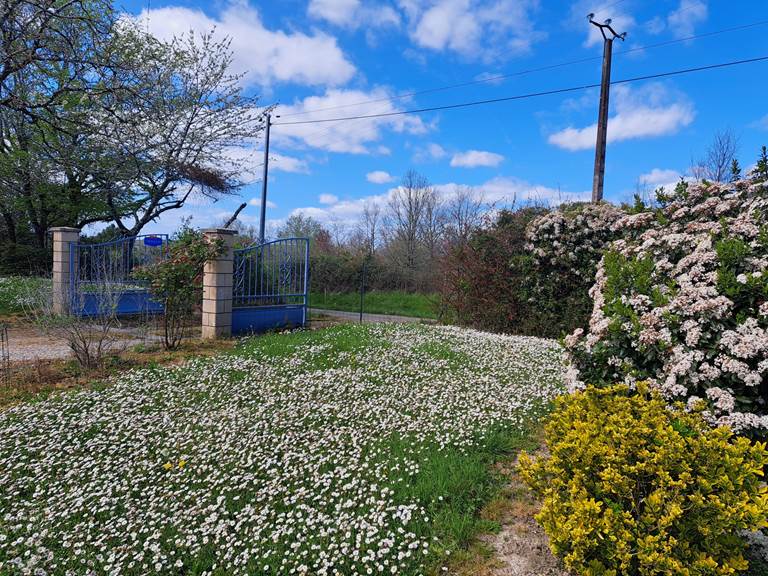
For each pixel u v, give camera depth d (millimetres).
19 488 3836
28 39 9492
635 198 6082
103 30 11773
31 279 15023
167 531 3266
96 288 8469
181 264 8773
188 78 17594
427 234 28766
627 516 2496
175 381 6500
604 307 4387
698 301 3598
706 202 4980
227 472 4047
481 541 3088
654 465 2562
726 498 2432
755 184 4793
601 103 13062
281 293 11867
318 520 3252
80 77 11180
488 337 10297
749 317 3453
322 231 34031
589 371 4211
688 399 3482
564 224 10625
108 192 17812
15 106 10461
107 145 15656
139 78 12391
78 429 4887
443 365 7449
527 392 6047
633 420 2871
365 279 24984
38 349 8664
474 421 4992
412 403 5609
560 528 2551
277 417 5133
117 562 2955
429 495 3531
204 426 4988
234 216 19734
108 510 3533
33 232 20656
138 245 12234
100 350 7227
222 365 7230
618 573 2494
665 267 4379
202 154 18125
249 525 3314
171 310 8906
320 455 4188
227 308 10055
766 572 2729
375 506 3402
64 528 3309
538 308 11125
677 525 2449
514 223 11836
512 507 3479
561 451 2893
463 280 12484
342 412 5270
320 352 8219
